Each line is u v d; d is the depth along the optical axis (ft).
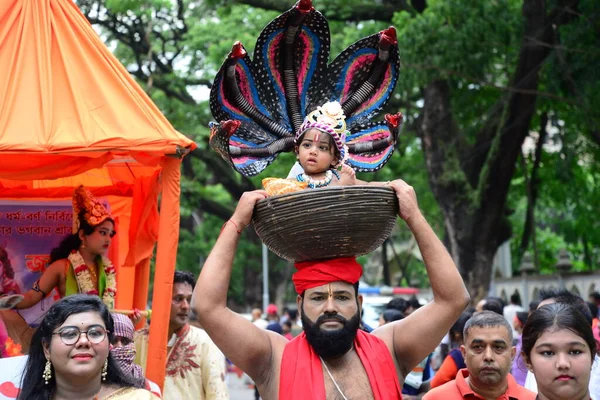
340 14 65.31
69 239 23.85
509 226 69.77
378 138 14.93
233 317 12.98
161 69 83.30
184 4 82.53
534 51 57.93
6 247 25.35
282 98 14.88
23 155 21.76
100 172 28.48
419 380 26.53
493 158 62.69
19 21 23.89
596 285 57.93
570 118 66.44
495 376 17.56
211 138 13.71
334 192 12.37
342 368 12.98
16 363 17.75
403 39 56.13
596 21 55.62
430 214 83.51
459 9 55.93
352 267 12.95
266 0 64.18
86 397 15.02
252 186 84.99
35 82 22.80
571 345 12.50
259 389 13.33
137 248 27.40
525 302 66.54
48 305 23.86
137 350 22.90
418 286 112.98
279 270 113.80
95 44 23.99
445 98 65.10
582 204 78.64
